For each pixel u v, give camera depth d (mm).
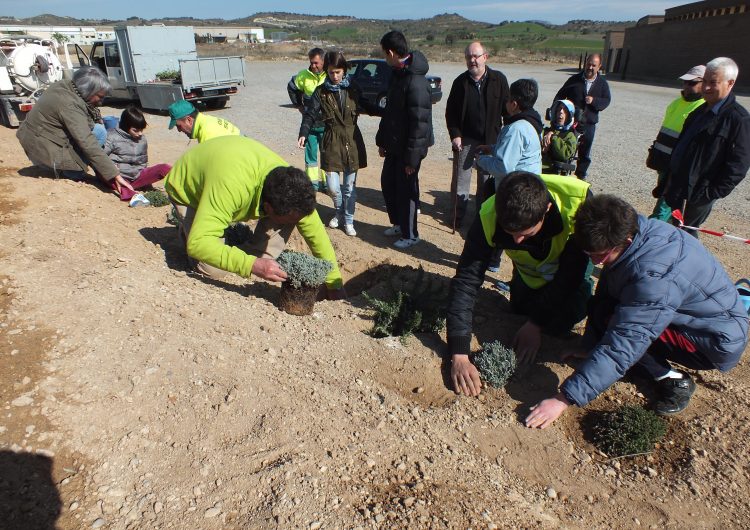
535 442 2994
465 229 6621
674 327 3014
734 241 6246
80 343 3059
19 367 2850
